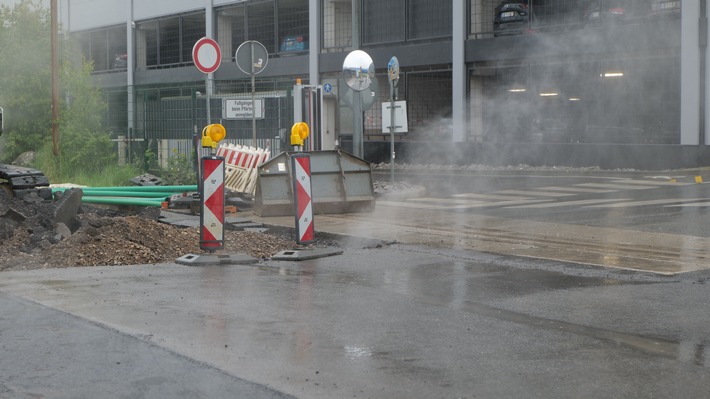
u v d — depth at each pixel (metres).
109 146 22.20
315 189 14.55
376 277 8.54
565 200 17.25
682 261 9.55
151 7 41.03
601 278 8.47
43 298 7.29
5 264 9.10
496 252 10.24
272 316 6.65
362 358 5.45
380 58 33.44
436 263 9.45
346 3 35.69
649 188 20.06
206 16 38.62
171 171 19.17
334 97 19.94
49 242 9.98
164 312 6.76
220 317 6.60
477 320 6.55
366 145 32.91
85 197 16.02
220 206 9.73
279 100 18.95
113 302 7.14
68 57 23.72
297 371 5.15
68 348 5.66
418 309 6.95
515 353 5.58
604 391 4.77
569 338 5.98
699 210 15.01
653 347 5.75
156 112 21.66
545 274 8.71
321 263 9.46
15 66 22.67
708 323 6.49
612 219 13.79
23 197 11.94
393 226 12.89
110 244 9.84
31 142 22.83
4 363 5.32
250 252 10.04
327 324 6.39
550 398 4.65
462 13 30.52
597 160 26.92
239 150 16.11
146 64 42.50
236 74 38.25
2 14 23.27
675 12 25.59
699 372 5.14
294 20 36.66
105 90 23.19
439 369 5.20
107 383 4.92
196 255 9.47
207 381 4.95
